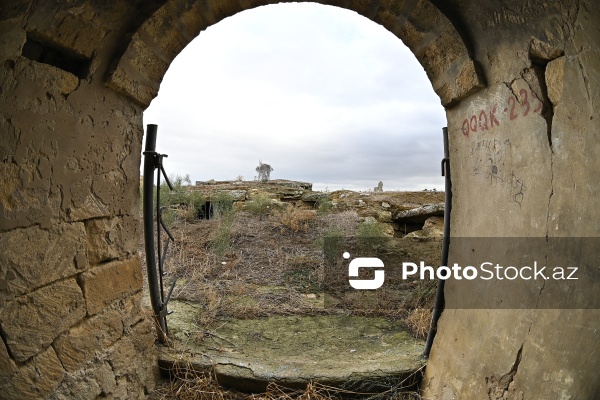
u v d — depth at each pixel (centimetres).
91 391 219
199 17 264
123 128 253
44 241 190
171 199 766
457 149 273
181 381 286
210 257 558
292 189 999
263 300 444
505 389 196
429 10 246
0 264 166
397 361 299
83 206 218
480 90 238
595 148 154
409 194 927
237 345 340
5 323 168
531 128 195
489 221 231
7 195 169
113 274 246
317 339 361
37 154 185
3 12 153
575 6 159
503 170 219
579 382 150
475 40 235
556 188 177
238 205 817
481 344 225
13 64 168
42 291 189
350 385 278
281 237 662
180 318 375
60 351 199
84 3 191
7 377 167
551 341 170
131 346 261
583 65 160
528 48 193
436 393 260
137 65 243
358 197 905
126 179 260
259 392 282
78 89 209
